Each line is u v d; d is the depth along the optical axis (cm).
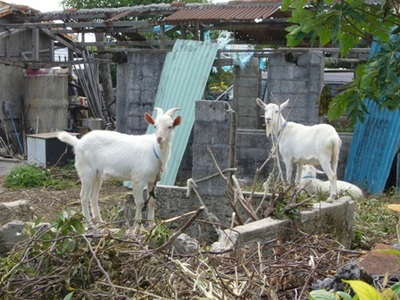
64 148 1512
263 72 1877
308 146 1048
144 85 1395
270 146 1315
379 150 1277
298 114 1314
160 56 1384
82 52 1934
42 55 1911
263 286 423
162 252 468
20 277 458
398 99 428
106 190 1288
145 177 860
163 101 1348
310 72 1302
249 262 498
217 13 1441
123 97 1439
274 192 717
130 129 1408
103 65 2108
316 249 559
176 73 1347
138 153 861
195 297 400
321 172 1197
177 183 1311
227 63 1354
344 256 533
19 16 1695
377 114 1288
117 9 1577
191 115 1304
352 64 1370
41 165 1482
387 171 1258
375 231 911
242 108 1466
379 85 412
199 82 1316
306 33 444
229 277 445
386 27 439
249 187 1119
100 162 877
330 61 1345
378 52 419
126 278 444
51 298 443
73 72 2128
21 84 1889
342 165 1337
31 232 499
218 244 603
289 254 549
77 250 454
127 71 1423
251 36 1747
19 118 1881
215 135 907
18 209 852
